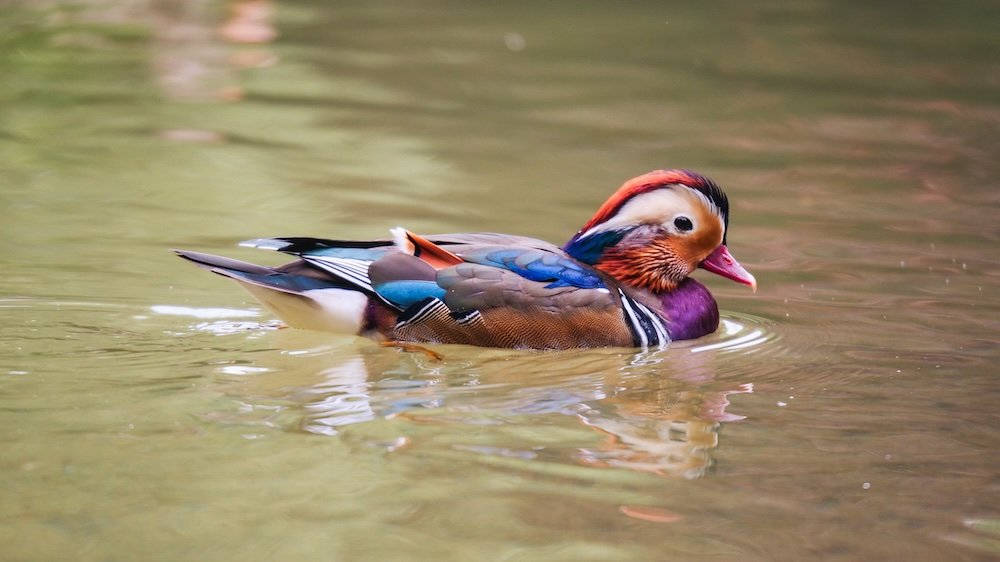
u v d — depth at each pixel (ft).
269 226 48.85
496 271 37.29
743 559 23.88
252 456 27.89
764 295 43.50
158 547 23.47
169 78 75.61
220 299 40.88
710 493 26.81
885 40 96.68
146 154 59.00
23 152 58.23
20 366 33.58
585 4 111.55
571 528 24.91
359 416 30.81
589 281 37.99
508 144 63.98
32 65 76.95
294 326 37.91
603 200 54.13
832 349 37.76
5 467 26.73
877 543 24.68
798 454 29.30
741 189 57.26
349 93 74.38
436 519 25.11
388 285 36.96
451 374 34.78
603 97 76.18
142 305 39.75
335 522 24.76
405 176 57.11
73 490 25.70
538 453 28.73
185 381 32.99
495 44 92.58
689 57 89.71
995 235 50.67
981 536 25.08
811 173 60.29
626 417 31.55
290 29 94.48
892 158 63.26
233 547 23.62
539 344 37.17
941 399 33.37
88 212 49.83
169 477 26.53
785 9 110.63
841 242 49.70
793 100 76.54
